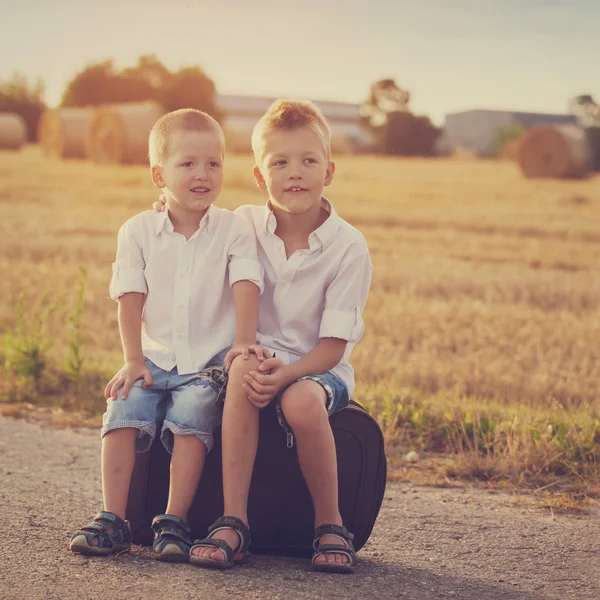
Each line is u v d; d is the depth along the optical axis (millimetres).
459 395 5906
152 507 3295
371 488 3314
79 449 4895
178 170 3340
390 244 13570
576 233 15055
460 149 52688
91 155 27984
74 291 9195
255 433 3125
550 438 4898
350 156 38531
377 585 3006
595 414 5375
